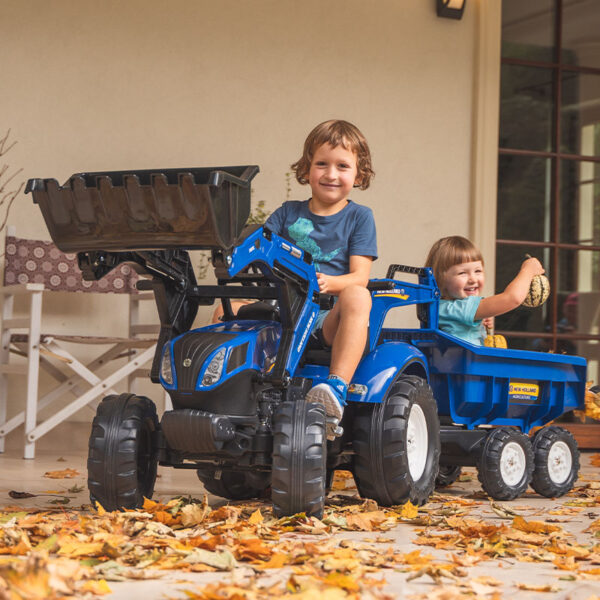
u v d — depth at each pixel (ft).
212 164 16.84
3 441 14.42
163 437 7.89
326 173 9.19
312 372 8.49
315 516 7.40
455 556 6.05
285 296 7.70
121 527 6.62
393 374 8.57
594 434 18.35
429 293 10.28
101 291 15.33
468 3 18.26
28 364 13.58
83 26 16.20
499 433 10.26
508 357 10.55
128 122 16.40
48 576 4.71
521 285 11.08
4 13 15.80
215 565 5.61
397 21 17.89
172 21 16.65
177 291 7.97
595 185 19.24
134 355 15.39
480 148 18.13
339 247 9.23
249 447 7.60
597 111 19.25
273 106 17.17
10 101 15.81
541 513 9.04
